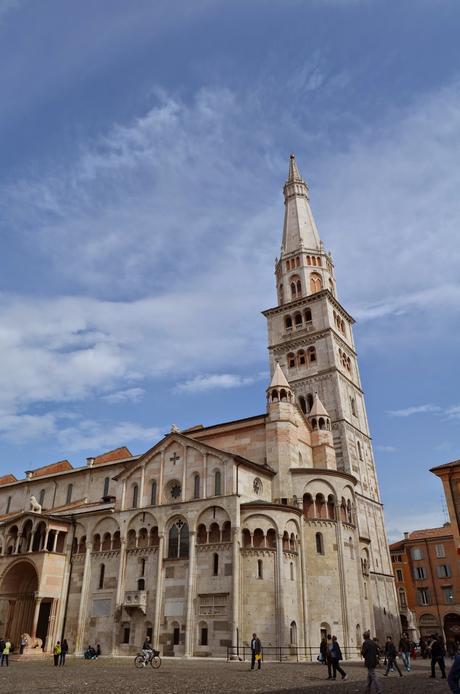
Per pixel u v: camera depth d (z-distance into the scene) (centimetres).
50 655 5778
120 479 6575
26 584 6762
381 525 7875
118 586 5934
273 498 6106
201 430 7119
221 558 5388
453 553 10550
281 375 6794
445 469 5650
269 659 4894
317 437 7000
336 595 5578
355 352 9306
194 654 5116
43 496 8806
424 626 10375
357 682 3064
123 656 5538
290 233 10131
